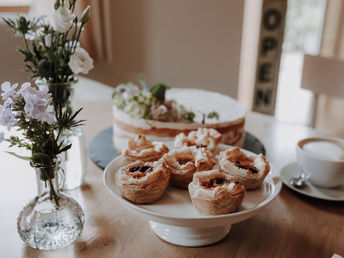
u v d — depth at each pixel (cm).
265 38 184
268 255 50
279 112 231
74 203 53
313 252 51
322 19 192
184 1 174
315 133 95
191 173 55
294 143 88
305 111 233
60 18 50
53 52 57
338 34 186
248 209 50
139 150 61
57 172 51
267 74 191
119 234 54
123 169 54
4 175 68
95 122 98
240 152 60
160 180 51
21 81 75
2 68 73
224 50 185
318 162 63
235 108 86
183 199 54
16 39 73
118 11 163
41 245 50
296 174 71
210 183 52
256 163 57
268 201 50
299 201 64
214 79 192
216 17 179
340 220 59
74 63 53
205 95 98
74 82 60
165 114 76
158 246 52
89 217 57
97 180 69
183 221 46
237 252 51
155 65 184
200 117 81
